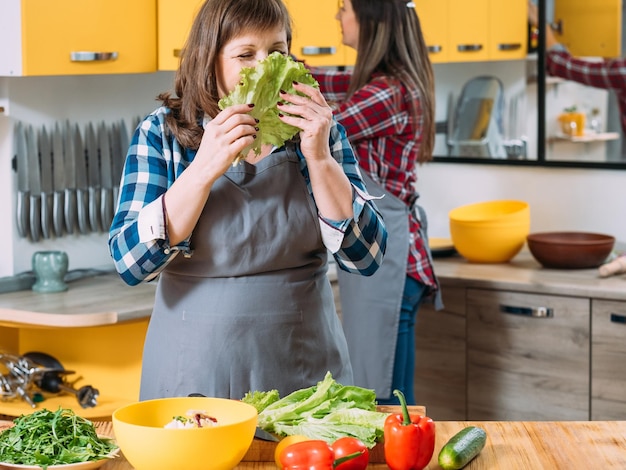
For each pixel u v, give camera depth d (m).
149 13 3.09
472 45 3.80
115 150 3.33
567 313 3.26
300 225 2.00
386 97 2.91
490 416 3.45
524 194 3.87
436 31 3.86
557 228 3.82
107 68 2.97
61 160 3.17
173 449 1.48
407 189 3.07
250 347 1.99
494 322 3.39
